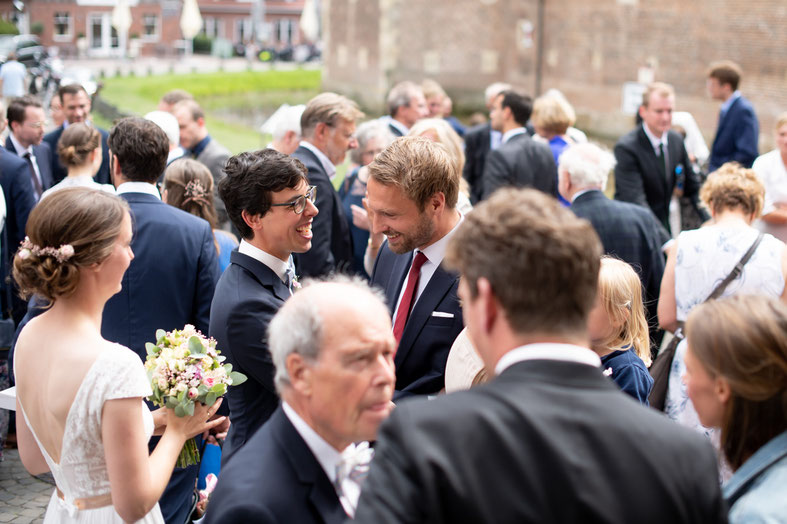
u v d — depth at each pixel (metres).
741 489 2.02
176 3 62.72
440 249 3.25
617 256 4.97
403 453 1.46
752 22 20.66
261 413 3.02
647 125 7.10
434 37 32.31
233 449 3.00
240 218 3.14
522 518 1.42
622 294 3.09
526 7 29.36
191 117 6.98
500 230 1.59
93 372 2.38
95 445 2.43
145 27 62.19
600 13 26.09
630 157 7.11
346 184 6.71
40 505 4.76
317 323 1.87
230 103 38.56
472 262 1.61
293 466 1.91
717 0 21.58
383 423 1.53
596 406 1.53
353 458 1.99
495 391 1.54
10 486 4.98
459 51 32.03
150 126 3.82
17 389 2.55
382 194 3.16
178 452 2.71
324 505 1.90
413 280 3.32
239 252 3.19
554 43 28.56
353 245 6.27
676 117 8.59
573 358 1.58
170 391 2.69
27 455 2.64
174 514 3.49
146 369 2.81
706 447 1.57
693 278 3.95
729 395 2.07
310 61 64.62
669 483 1.48
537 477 1.45
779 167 6.64
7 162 5.68
